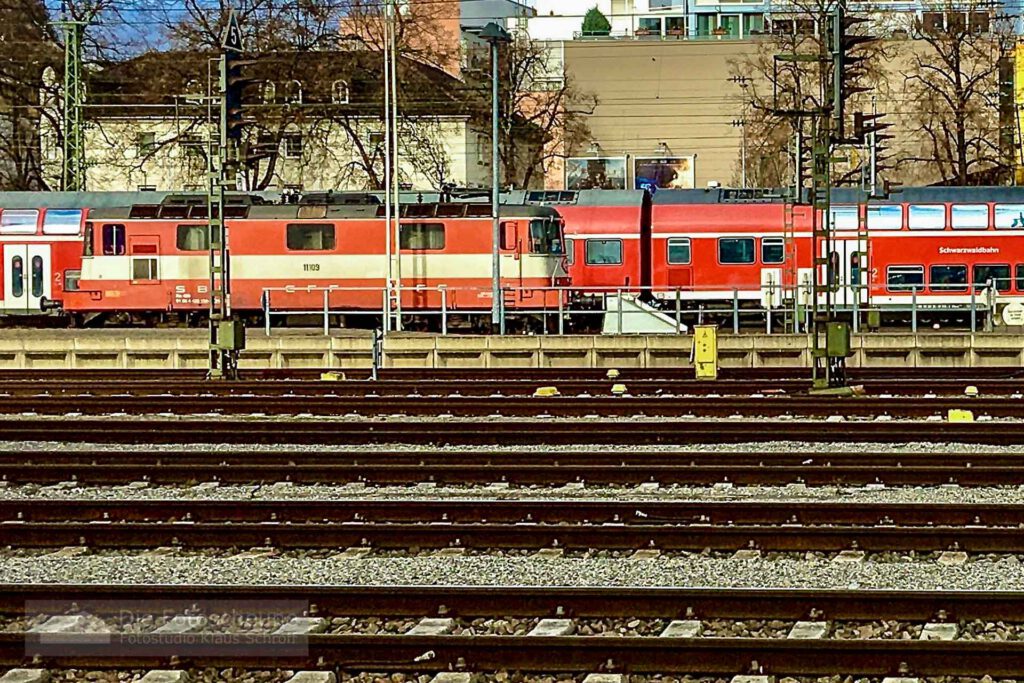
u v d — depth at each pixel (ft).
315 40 472.44
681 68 626.64
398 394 207.51
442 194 339.57
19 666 76.33
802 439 153.17
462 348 255.70
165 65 468.75
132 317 335.67
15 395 203.62
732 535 103.19
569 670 75.51
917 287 286.05
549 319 318.24
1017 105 469.16
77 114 428.56
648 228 354.54
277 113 450.71
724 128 624.18
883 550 102.32
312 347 253.44
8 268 348.79
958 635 80.43
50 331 282.15
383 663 76.07
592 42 633.20
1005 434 149.59
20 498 124.77
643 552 102.12
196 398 192.65
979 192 344.90
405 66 494.59
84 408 184.24
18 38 483.10
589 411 180.14
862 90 201.05
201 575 97.45
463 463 139.03
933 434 151.23
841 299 339.98
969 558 100.22
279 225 328.70
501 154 483.51
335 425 163.84
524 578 95.81
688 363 251.60
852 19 196.65
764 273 329.72
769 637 80.28
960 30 476.95
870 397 192.44
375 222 327.06
